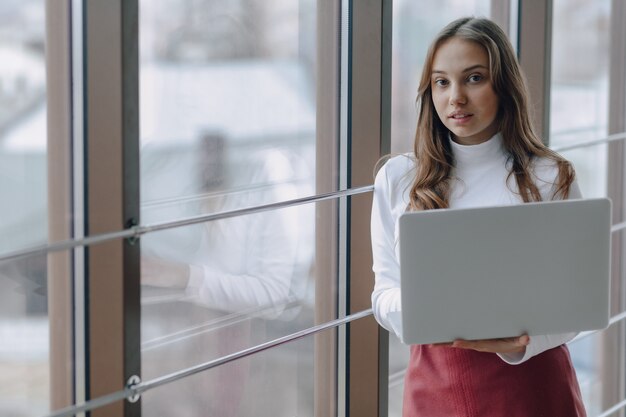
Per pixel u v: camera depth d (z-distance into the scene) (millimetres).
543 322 1691
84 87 1656
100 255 1690
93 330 1696
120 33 1663
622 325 3168
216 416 2027
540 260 1662
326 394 2250
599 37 2930
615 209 3076
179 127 1881
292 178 2117
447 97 1884
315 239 2186
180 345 1934
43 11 1649
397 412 2428
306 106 2131
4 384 1659
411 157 1979
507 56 1904
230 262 2010
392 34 2232
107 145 1675
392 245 1968
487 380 1846
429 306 1646
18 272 1654
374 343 2268
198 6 1886
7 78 1617
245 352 1929
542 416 1859
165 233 1880
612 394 3166
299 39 2096
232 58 1965
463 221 1625
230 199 1995
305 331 2057
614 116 3021
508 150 1922
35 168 1662
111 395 1707
